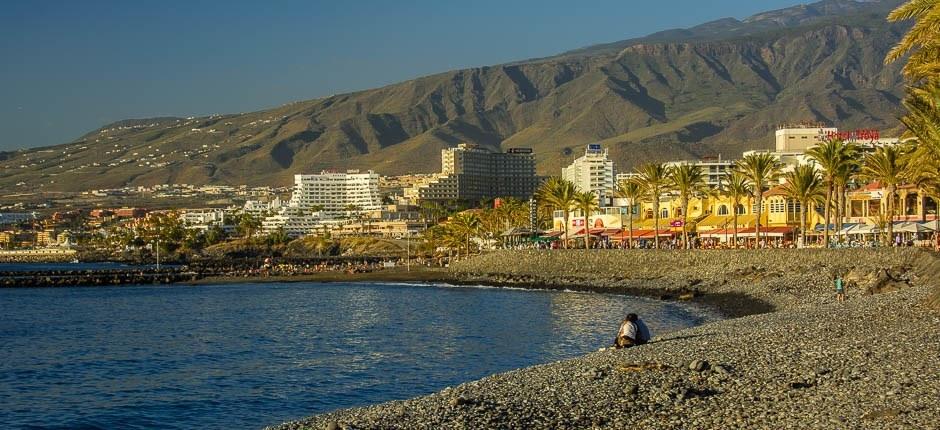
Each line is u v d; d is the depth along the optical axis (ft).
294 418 176.96
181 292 612.70
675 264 515.50
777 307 324.80
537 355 249.14
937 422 106.83
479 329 318.65
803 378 140.46
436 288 577.02
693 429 115.85
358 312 408.87
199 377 225.97
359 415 138.51
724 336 206.49
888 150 402.11
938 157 216.74
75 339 322.14
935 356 148.25
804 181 472.44
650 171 572.10
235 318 394.73
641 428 119.24
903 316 208.33
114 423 177.27
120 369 244.42
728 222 621.31
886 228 476.13
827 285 361.10
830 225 535.19
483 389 153.79
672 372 154.81
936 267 289.53
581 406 134.10
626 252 556.51
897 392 123.85
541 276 582.35
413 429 126.41
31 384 222.69
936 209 470.80
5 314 442.91
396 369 230.48
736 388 138.41
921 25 172.14
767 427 112.27
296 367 238.07
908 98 207.21
